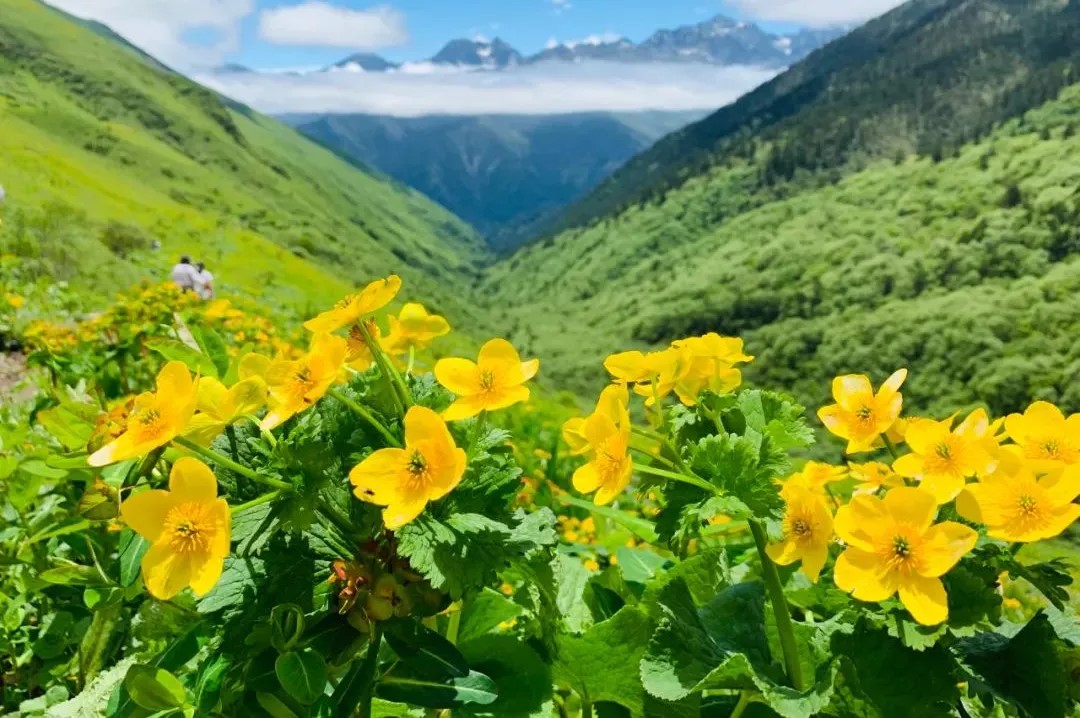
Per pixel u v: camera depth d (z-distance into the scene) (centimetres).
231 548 145
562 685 187
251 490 149
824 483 176
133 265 2320
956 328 9769
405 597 146
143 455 147
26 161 7275
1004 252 10812
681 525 147
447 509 146
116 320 579
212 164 16975
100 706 174
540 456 548
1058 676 147
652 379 171
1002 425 160
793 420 171
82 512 156
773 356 11738
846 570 133
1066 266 10481
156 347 197
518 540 141
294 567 149
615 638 171
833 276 12344
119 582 194
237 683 148
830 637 153
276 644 140
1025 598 307
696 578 188
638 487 157
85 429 200
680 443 172
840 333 10844
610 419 158
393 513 135
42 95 15238
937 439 143
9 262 1573
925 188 14462
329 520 152
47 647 225
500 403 151
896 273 11806
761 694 149
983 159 14088
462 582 137
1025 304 9675
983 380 8938
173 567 129
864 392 170
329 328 160
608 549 313
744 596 165
